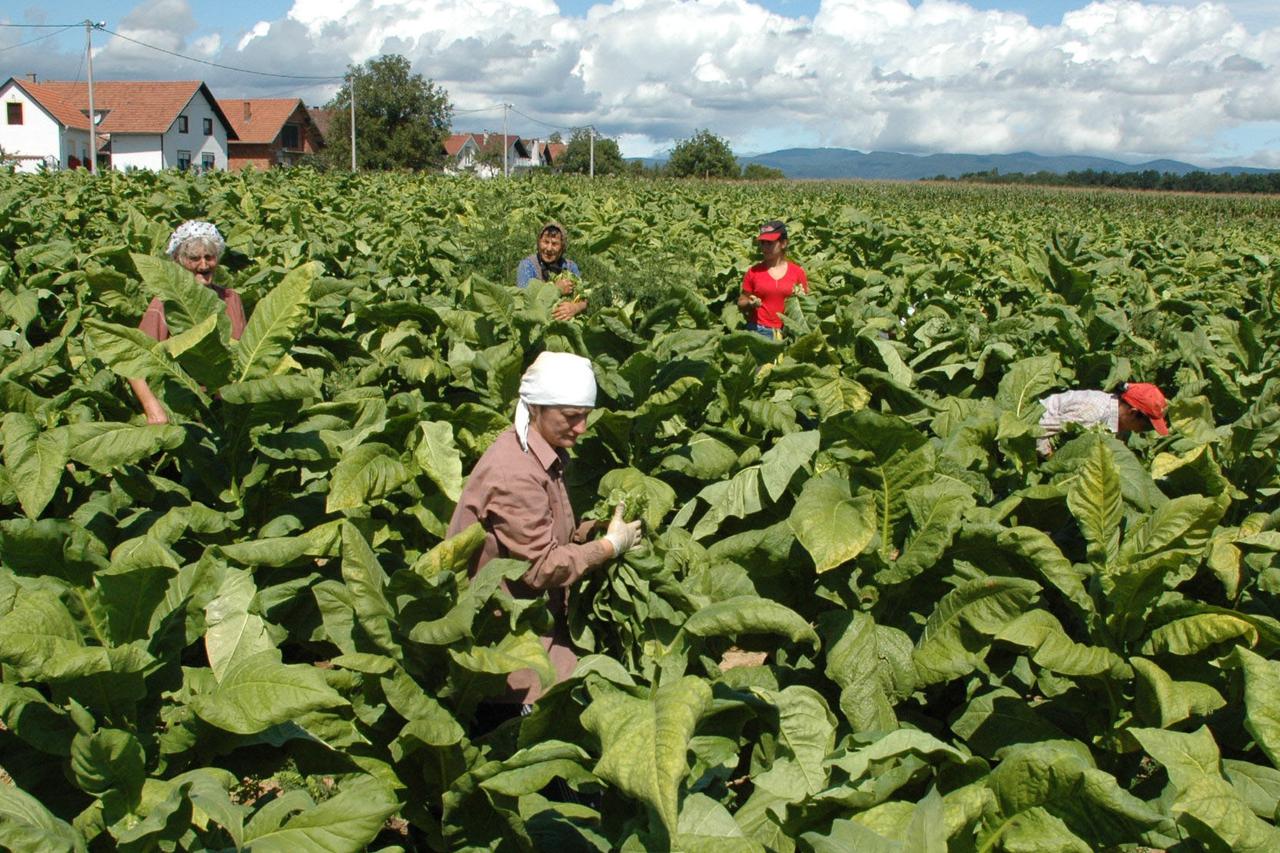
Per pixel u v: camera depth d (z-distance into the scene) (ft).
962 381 22.93
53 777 10.98
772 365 20.74
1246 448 16.74
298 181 85.76
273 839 9.67
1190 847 10.46
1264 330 32.01
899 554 13.82
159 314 16.94
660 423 17.26
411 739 11.18
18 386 17.46
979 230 73.82
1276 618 13.98
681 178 213.05
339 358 23.24
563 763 10.75
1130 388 20.43
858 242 50.83
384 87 239.50
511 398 18.13
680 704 9.85
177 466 18.79
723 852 9.82
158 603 11.35
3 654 9.82
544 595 12.51
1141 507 14.66
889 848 9.85
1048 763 10.42
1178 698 11.39
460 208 65.36
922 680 12.65
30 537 11.32
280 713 10.17
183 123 245.45
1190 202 175.11
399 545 16.56
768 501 15.49
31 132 229.66
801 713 11.80
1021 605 12.18
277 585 14.42
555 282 28.50
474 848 11.16
